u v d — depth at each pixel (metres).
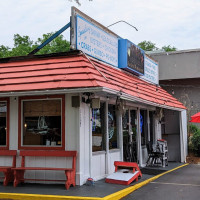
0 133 9.71
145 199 7.93
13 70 9.77
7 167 9.00
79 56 9.61
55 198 7.42
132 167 10.12
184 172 12.67
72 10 9.86
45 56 10.08
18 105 9.45
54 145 9.13
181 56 20.36
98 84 8.19
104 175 10.20
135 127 13.56
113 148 11.28
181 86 19.92
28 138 9.40
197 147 17.80
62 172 8.95
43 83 8.77
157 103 13.08
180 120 16.91
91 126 9.45
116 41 12.75
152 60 17.19
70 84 8.41
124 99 11.01
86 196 7.51
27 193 7.79
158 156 13.95
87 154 9.20
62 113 9.02
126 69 13.15
